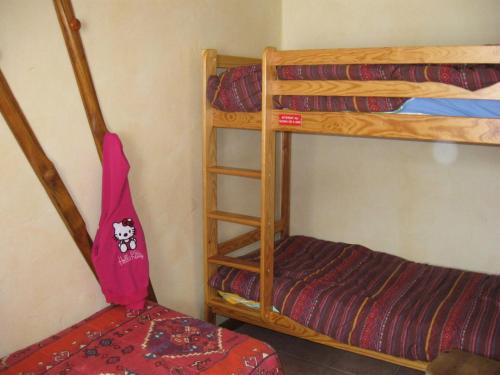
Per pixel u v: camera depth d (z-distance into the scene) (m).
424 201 3.47
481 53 2.10
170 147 2.87
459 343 2.42
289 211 3.97
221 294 3.11
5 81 2.05
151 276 2.87
